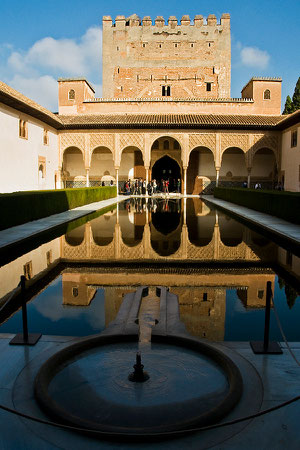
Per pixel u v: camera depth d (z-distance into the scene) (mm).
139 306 3455
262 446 1674
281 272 5160
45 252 6418
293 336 3041
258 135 20719
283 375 2271
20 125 15234
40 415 1874
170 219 11414
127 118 21250
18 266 5441
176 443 1676
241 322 3336
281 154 20625
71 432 1744
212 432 1751
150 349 2605
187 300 3938
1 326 3266
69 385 2141
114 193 21328
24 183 15641
